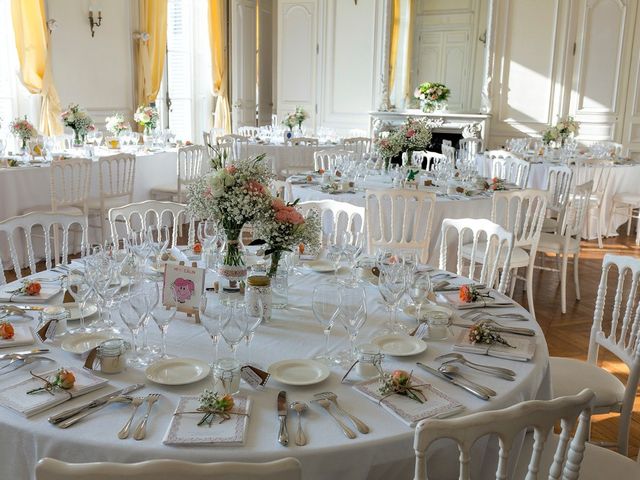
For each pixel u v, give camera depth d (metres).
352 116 10.17
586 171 6.65
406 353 1.82
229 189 2.11
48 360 1.72
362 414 1.48
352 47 9.98
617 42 8.58
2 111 6.96
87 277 2.08
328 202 3.50
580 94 8.85
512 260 4.25
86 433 1.35
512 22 8.98
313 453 1.32
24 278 2.45
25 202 5.15
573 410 1.25
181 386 1.59
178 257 2.83
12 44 6.91
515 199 4.66
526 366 1.78
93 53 7.86
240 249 2.24
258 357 1.79
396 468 1.41
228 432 1.36
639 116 8.63
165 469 0.98
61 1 7.34
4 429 1.39
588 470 1.77
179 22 9.54
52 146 6.40
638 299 5.03
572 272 5.80
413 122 5.48
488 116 9.12
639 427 2.96
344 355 1.82
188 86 9.87
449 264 4.51
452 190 4.76
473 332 1.92
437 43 9.45
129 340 1.88
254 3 10.76
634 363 2.23
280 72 10.50
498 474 1.21
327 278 2.62
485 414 1.17
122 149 6.94
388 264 2.17
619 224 7.52
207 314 1.72
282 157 7.91
